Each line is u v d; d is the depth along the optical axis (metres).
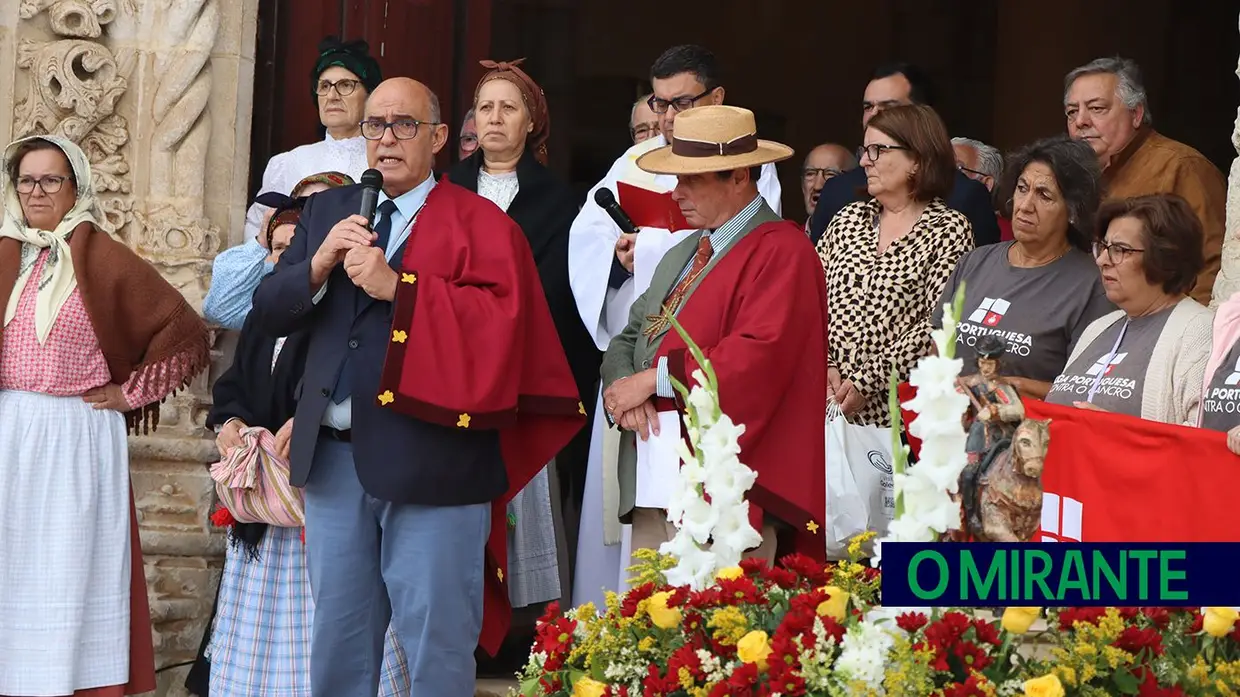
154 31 26.94
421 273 18.91
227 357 26.55
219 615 22.58
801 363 18.69
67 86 26.14
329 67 26.62
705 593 12.26
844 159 28.66
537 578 23.22
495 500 20.03
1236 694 11.49
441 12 31.34
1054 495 17.94
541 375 19.78
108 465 22.52
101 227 23.27
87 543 22.09
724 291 18.83
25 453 21.86
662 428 18.88
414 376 18.55
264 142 29.50
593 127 43.16
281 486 21.34
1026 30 43.81
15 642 21.61
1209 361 17.77
